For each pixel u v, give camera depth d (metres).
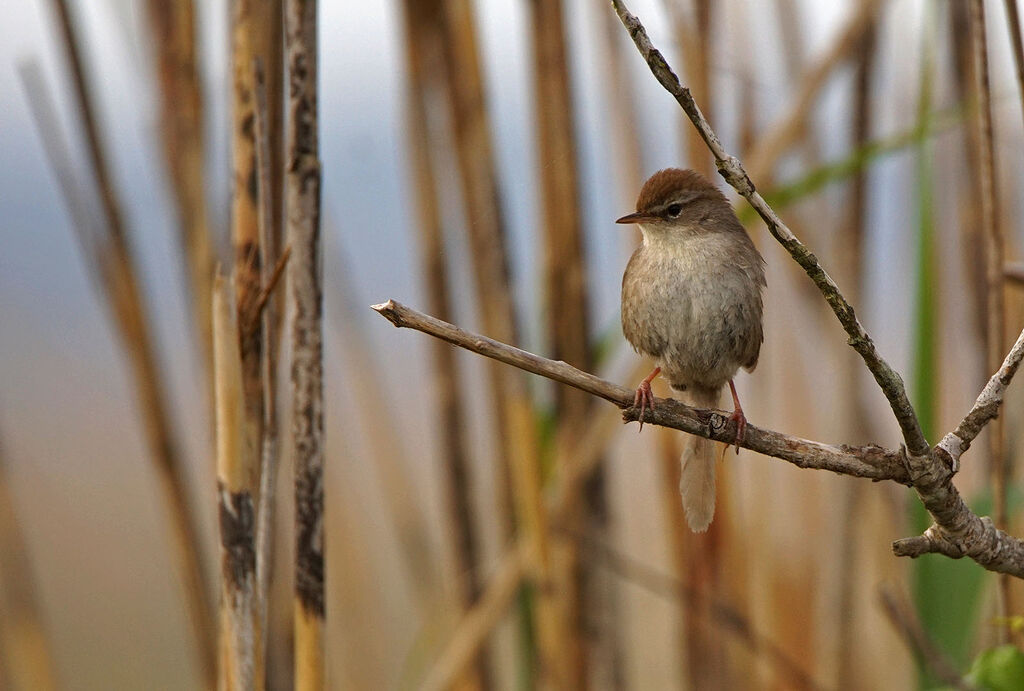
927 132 8.47
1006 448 9.30
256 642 7.01
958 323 10.41
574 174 9.49
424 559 10.64
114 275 8.63
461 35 9.29
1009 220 10.19
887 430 11.12
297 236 7.07
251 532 7.05
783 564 10.62
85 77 8.52
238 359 6.99
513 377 9.19
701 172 9.88
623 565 10.07
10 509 9.83
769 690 10.28
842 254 10.31
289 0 6.96
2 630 9.69
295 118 7.01
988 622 8.41
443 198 9.82
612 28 10.45
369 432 10.64
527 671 10.03
